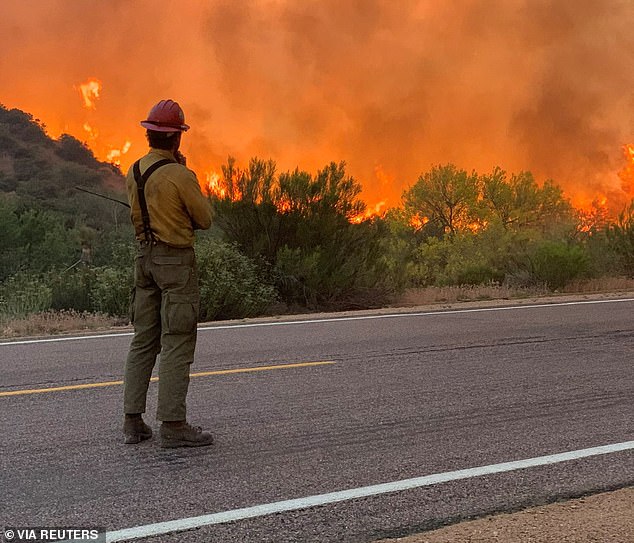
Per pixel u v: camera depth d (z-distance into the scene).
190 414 5.92
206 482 4.42
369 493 4.25
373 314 12.49
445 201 29.61
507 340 9.55
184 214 5.02
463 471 4.62
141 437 5.22
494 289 16.61
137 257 5.14
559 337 9.78
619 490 4.34
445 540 3.63
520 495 4.23
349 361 8.16
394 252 23.08
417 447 5.09
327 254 15.56
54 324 11.75
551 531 3.72
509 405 6.23
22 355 8.73
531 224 29.19
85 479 4.46
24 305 13.13
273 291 15.04
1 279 20.52
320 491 4.27
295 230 15.80
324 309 15.45
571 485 4.40
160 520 3.87
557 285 17.58
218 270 13.90
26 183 68.44
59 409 6.13
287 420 5.74
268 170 15.87
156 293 5.20
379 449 5.04
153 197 4.98
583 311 12.52
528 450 5.05
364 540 3.65
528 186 29.92
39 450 5.02
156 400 6.36
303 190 15.85
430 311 12.80
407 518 3.91
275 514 3.95
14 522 3.85
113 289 13.47
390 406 6.17
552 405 6.24
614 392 6.72
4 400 6.44
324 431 5.46
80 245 23.88
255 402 6.31
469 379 7.22
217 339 9.76
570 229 22.00
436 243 25.70
